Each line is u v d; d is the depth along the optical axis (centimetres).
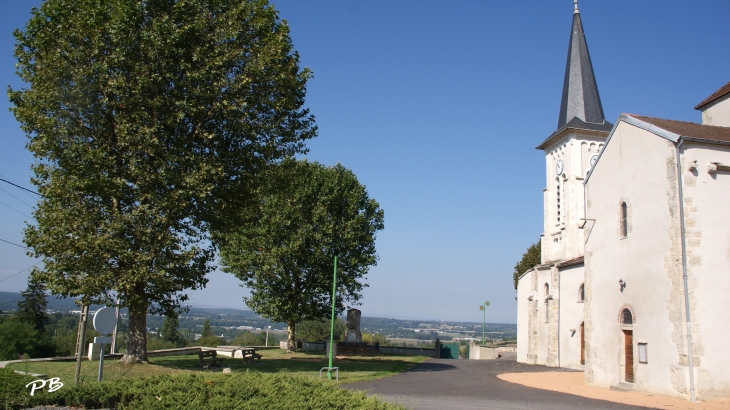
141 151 2017
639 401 1756
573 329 3328
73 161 1947
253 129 2198
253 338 8131
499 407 1557
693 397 1766
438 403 1611
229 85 2128
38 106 1928
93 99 2003
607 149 2306
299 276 3803
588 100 3978
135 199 2048
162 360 2611
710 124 2644
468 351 5678
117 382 1240
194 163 2073
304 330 8350
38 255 2016
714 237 1880
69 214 1953
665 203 1941
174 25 1978
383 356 4000
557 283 3578
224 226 2306
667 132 1953
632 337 2061
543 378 2555
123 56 1941
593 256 2336
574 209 3781
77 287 1970
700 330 1811
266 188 2394
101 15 1950
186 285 2153
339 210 3972
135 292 2053
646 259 2016
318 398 1077
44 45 1975
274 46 2214
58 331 6356
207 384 1194
